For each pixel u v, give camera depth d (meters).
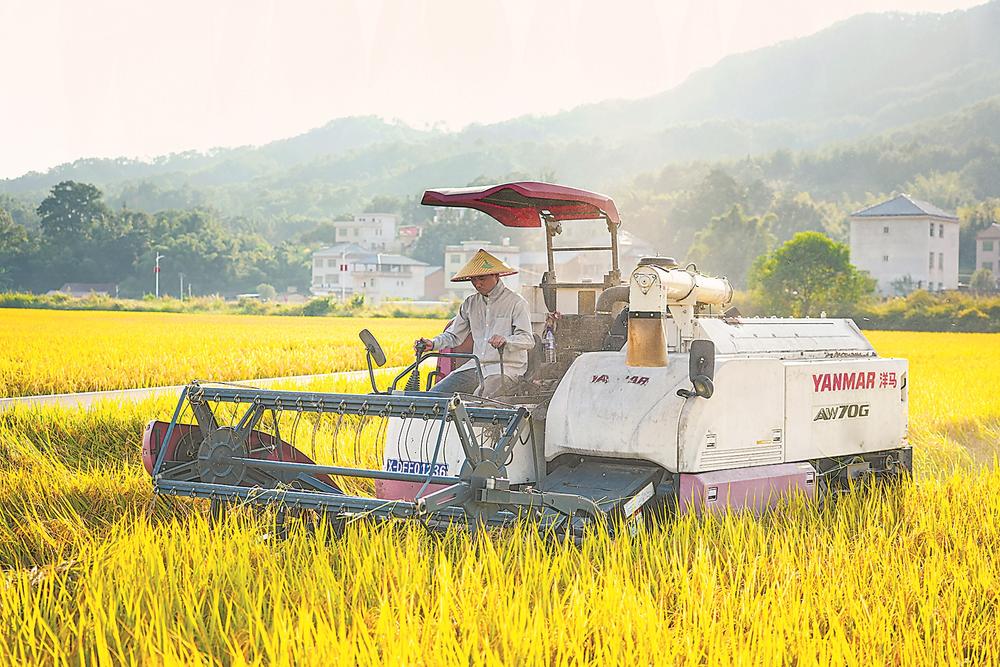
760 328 10.08
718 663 5.21
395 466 9.13
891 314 76.25
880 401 10.55
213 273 160.62
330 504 7.59
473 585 6.21
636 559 7.09
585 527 7.46
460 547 7.07
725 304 10.19
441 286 157.50
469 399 8.61
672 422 8.35
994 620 6.18
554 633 5.55
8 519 9.64
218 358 31.17
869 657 5.44
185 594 6.09
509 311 9.42
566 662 5.17
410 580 6.38
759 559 6.88
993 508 9.04
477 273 9.34
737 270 115.12
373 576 6.55
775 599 6.12
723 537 7.57
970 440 17.58
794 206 162.00
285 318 80.06
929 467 13.88
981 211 166.12
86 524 9.64
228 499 8.02
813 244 78.25
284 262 169.00
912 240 121.44
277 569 6.61
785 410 9.31
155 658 5.22
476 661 5.21
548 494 7.64
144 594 6.22
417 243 176.00
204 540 7.32
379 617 5.67
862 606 6.11
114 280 160.38
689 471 8.34
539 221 10.34
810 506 8.92
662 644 5.45
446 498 7.38
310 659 5.14
